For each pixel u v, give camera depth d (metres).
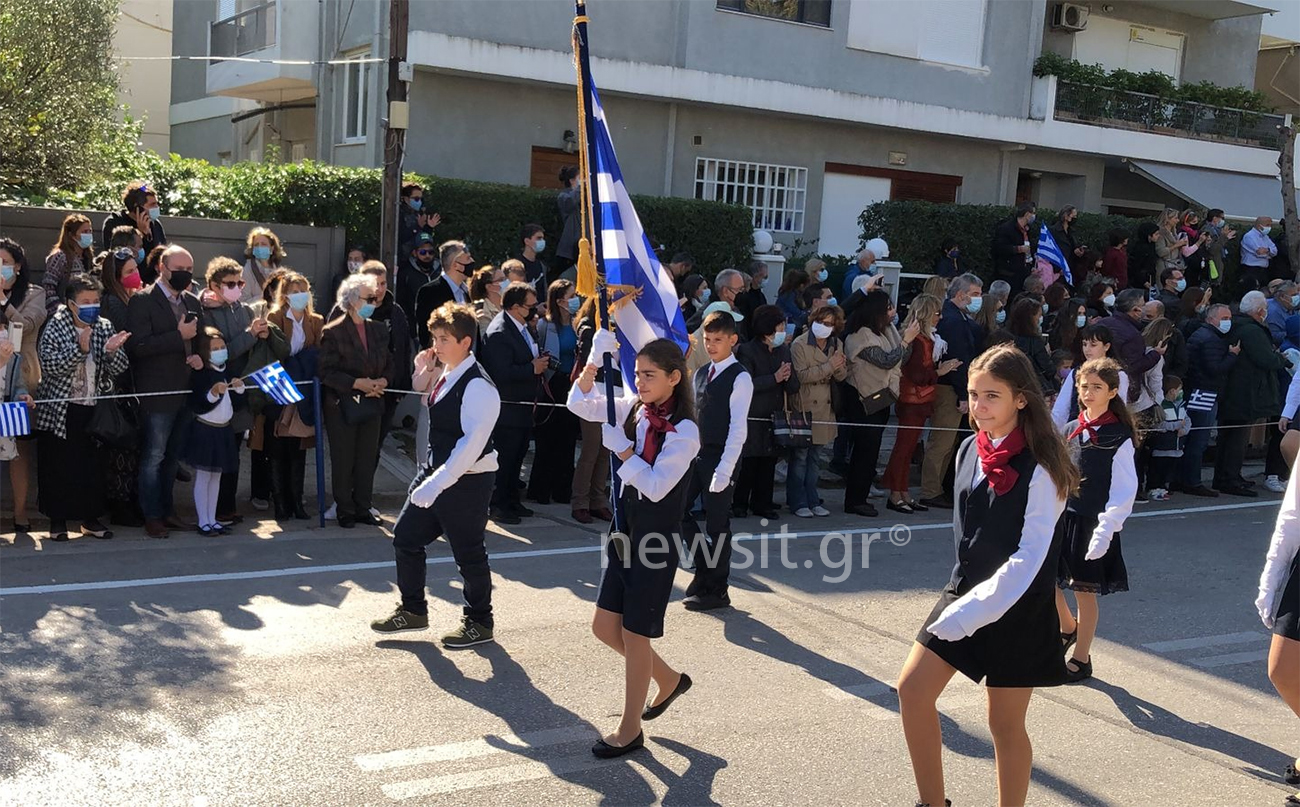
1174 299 14.04
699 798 4.62
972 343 10.76
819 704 5.71
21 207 9.98
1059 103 20.20
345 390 8.50
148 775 4.52
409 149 14.61
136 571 7.21
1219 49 23.69
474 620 6.24
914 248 16.73
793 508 10.26
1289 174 18.78
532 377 9.12
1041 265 14.89
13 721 4.94
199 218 10.79
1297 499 4.73
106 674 5.52
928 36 18.56
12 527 8.04
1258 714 5.97
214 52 19.50
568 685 5.75
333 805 4.38
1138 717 5.85
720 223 14.24
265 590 7.00
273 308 8.52
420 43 13.98
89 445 7.73
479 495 6.11
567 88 15.39
